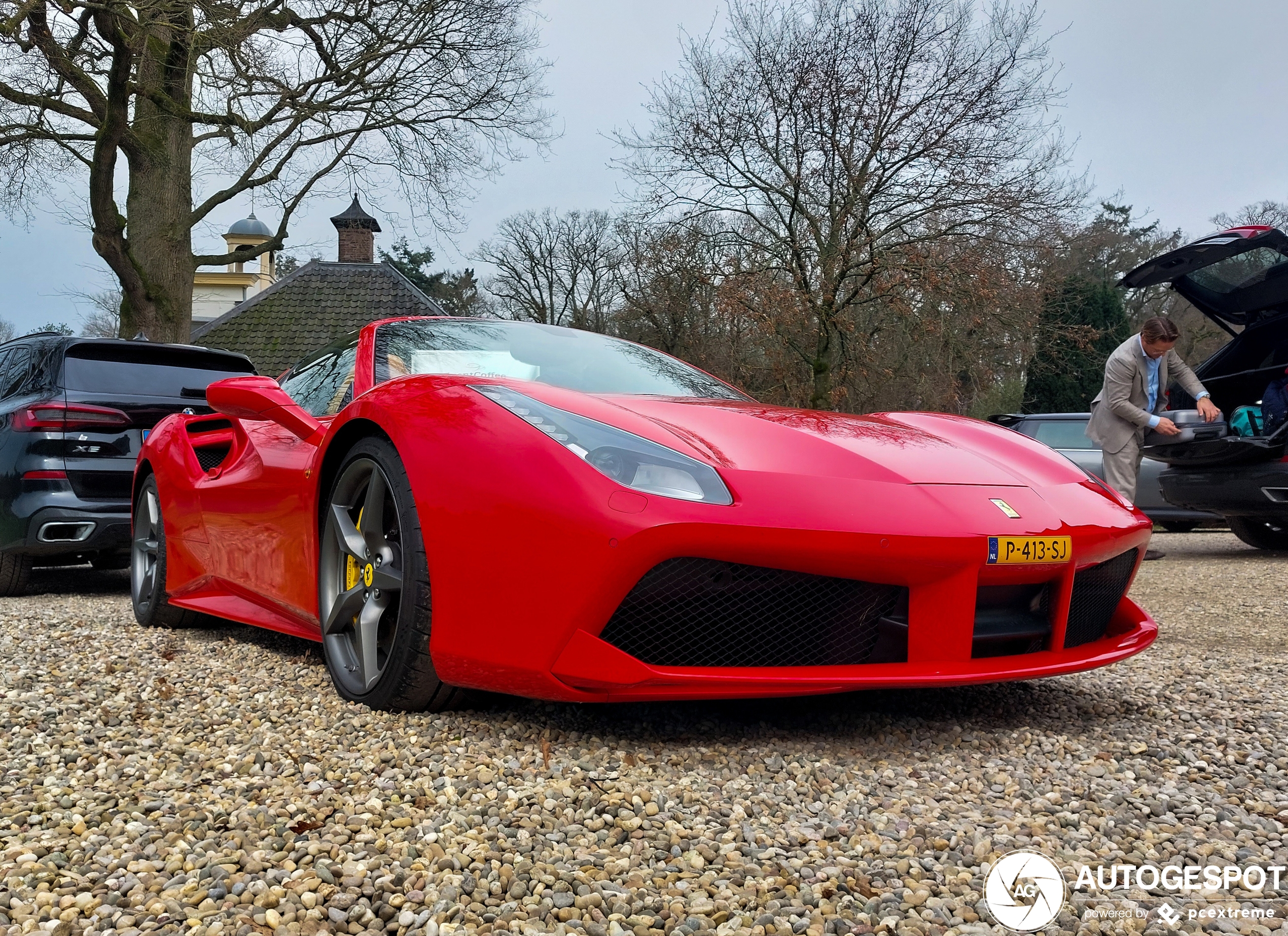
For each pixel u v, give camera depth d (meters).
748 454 2.05
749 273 16.95
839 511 1.90
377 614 2.28
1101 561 2.23
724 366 21.14
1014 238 16.00
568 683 1.87
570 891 1.34
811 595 1.96
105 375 5.27
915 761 1.96
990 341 17.02
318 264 23.17
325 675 2.64
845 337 17.23
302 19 12.58
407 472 2.09
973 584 1.99
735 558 1.83
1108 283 26.03
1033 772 1.90
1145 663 3.10
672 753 1.93
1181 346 27.41
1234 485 6.71
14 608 4.43
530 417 2.03
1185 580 5.87
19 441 5.05
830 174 16.30
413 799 1.67
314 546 2.54
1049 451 2.57
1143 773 1.92
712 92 16.62
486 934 1.21
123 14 10.17
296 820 1.57
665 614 1.89
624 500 1.81
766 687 1.86
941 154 15.57
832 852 1.48
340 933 1.22
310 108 12.66
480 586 1.93
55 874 1.35
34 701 2.34
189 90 12.48
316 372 3.21
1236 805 1.75
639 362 3.20
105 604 4.75
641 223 18.38
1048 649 2.18
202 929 1.21
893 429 2.50
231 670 2.75
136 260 12.48
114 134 11.16
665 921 1.25
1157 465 9.62
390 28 12.91
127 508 5.19
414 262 49.47
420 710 2.19
